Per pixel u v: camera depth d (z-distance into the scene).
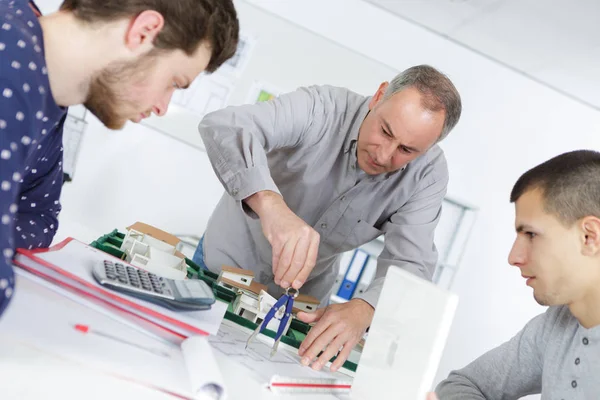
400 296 0.74
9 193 0.51
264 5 3.20
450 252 3.33
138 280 0.73
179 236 3.08
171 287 0.77
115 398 0.46
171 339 0.67
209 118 1.15
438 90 1.14
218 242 1.46
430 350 0.67
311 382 0.78
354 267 2.90
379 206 1.41
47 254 0.71
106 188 3.03
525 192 0.92
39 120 0.55
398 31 3.31
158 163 3.07
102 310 0.65
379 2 3.21
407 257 1.34
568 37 2.74
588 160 0.88
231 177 1.04
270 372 0.76
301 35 3.15
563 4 2.46
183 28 0.62
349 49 3.21
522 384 1.16
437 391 1.17
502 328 3.39
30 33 0.57
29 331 0.49
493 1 2.64
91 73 0.63
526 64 3.25
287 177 1.39
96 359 0.51
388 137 1.16
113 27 0.61
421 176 1.38
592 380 0.94
